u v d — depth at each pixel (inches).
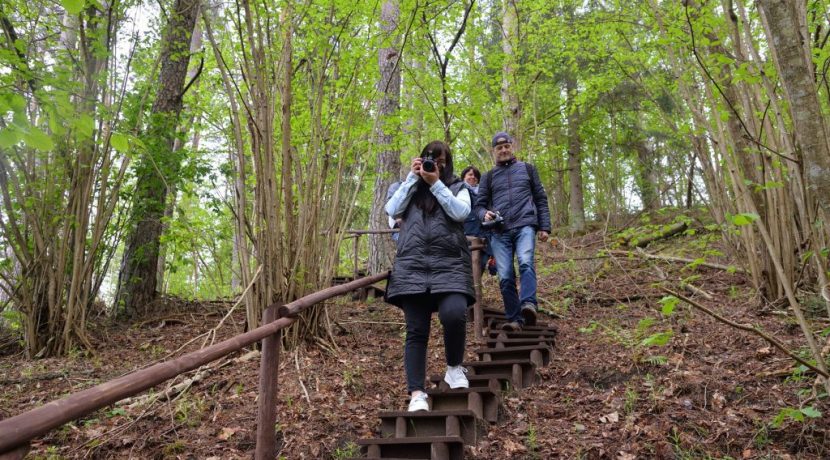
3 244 210.4
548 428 131.8
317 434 132.6
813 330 154.6
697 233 342.3
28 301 206.1
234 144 199.3
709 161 199.0
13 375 183.3
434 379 149.3
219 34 182.7
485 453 122.6
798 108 94.7
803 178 112.3
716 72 169.5
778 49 96.2
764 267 185.8
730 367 144.3
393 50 293.1
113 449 131.0
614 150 478.6
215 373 166.9
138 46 223.0
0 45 149.8
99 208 216.5
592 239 448.8
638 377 149.3
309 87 195.0
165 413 143.6
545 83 426.6
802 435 112.3
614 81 342.0
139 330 242.2
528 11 341.4
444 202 123.7
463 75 335.6
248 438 132.2
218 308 274.1
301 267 179.5
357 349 192.1
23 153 200.1
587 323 211.6
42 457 127.0
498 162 202.7
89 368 189.9
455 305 122.6
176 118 261.3
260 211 176.9
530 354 165.2
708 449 115.1
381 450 117.9
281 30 184.1
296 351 169.6
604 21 259.8
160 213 266.2
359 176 196.2
